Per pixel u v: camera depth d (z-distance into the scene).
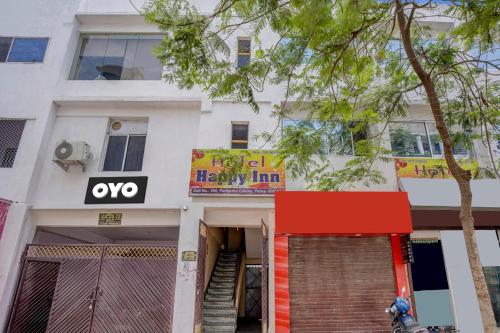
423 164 9.30
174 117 10.42
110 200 9.42
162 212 9.45
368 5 5.05
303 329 7.91
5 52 10.85
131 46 11.38
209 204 9.04
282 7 5.27
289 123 10.02
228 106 10.16
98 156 9.97
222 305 10.34
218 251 13.22
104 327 8.30
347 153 9.78
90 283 8.66
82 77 11.05
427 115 10.25
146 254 8.91
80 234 11.75
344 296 8.15
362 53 7.49
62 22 11.25
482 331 8.13
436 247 8.98
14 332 8.34
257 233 11.51
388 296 8.17
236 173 7.84
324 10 4.47
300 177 9.19
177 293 8.28
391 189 9.19
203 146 9.72
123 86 10.59
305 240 8.54
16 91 10.34
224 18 6.25
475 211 8.69
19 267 8.81
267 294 8.56
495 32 5.95
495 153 9.65
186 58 5.23
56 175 9.73
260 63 5.92
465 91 7.00
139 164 10.09
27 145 9.76
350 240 8.55
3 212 8.88
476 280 4.88
